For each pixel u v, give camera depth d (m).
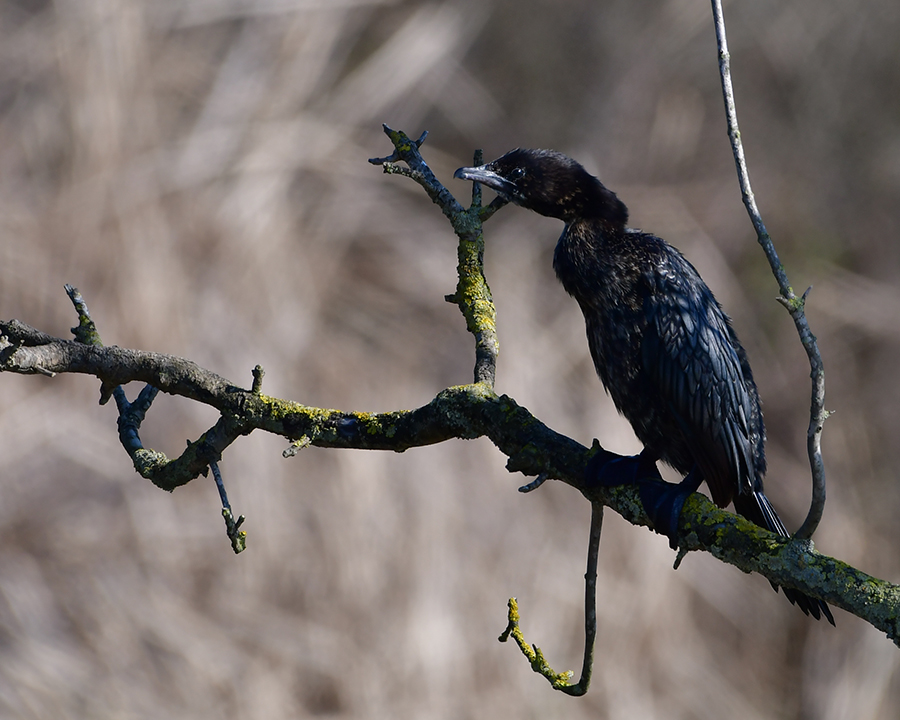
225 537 12.23
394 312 15.16
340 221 15.39
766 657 13.68
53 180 14.34
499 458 13.03
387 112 17.02
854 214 18.31
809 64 19.11
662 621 12.77
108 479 12.57
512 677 11.86
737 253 17.27
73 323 13.20
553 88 18.78
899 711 13.55
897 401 16.34
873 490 15.56
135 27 15.20
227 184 14.76
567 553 12.75
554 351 14.50
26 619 11.50
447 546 12.41
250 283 13.99
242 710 11.29
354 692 11.48
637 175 17.61
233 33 16.12
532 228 16.11
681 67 18.64
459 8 18.38
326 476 12.62
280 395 13.24
